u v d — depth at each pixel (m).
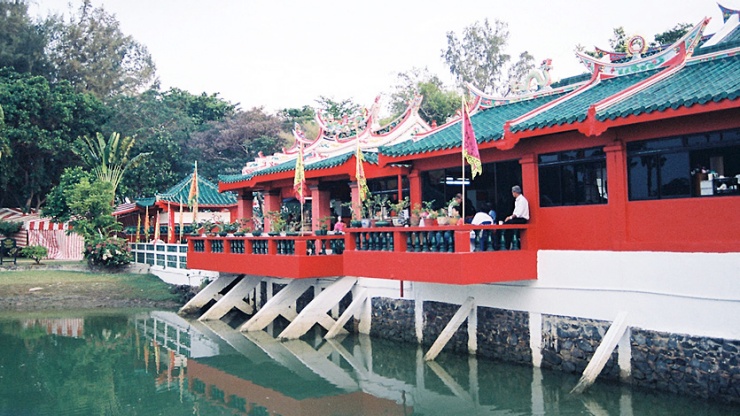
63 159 45.03
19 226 41.53
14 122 42.69
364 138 22.50
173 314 26.27
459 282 13.75
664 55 15.30
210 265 24.73
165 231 37.78
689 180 12.52
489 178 16.52
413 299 18.09
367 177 19.72
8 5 51.66
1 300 28.31
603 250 13.62
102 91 57.00
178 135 52.75
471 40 48.09
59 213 36.78
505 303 15.34
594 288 13.36
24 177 45.03
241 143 54.00
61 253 40.72
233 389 15.41
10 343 20.89
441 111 44.69
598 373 12.53
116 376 16.80
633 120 12.30
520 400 13.23
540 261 14.56
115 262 33.66
